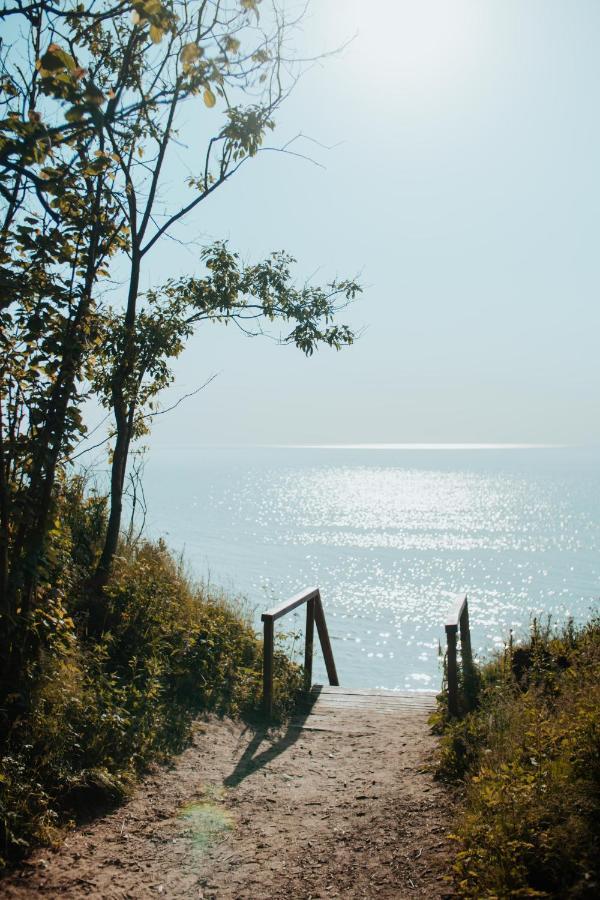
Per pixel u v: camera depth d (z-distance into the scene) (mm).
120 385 9195
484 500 180375
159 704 7160
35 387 5648
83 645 7484
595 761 4375
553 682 6734
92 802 5301
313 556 74688
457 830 4566
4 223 5539
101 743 5852
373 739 7324
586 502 170250
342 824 5137
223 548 75688
